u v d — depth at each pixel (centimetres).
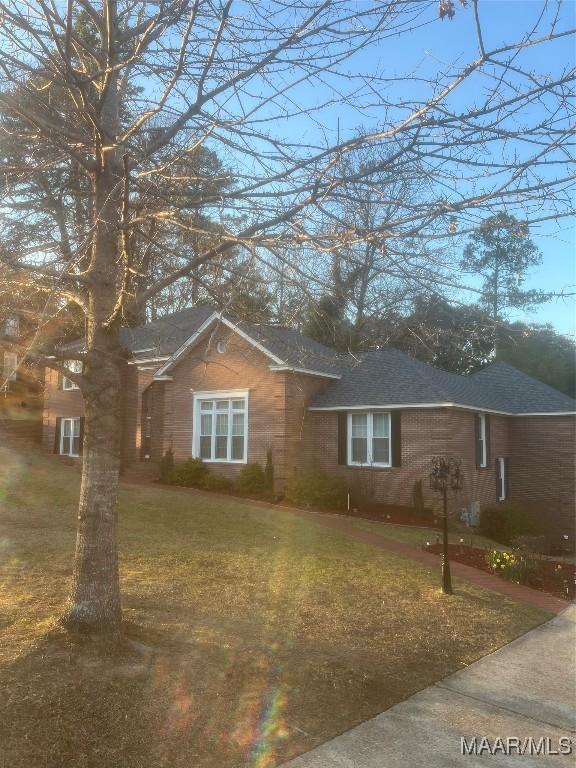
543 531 1888
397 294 514
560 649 769
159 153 671
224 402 2148
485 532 1806
